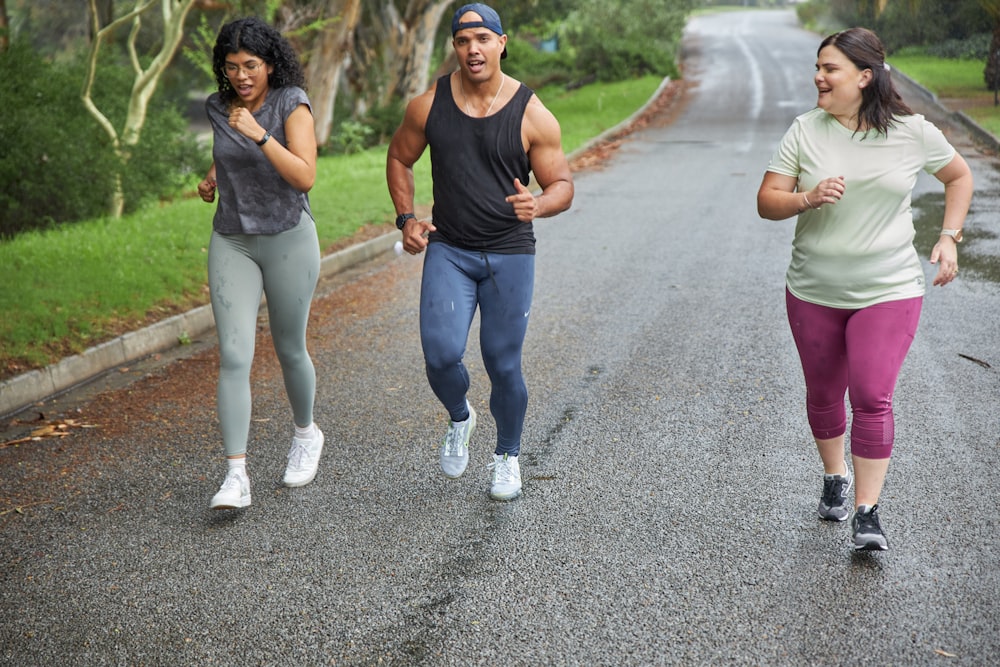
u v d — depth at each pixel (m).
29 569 3.79
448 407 4.32
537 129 3.96
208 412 5.64
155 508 4.34
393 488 4.48
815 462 4.67
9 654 3.21
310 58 21.72
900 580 3.54
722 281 8.50
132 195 12.58
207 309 7.71
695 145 20.25
